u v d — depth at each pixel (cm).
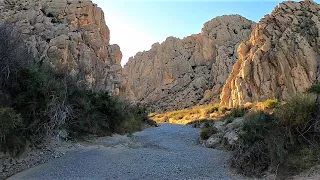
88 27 3822
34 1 3625
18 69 1602
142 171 1284
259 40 4622
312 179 1067
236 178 1201
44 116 1623
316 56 3959
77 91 2020
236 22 8662
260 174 1197
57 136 1662
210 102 6650
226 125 2094
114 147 1786
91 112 2031
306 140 1252
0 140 1312
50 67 1998
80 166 1369
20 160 1375
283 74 3981
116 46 4325
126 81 4088
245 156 1280
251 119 1494
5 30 1617
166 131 2566
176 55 8838
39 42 2884
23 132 1481
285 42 4166
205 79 7700
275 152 1216
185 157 1528
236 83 4403
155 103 7706
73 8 3800
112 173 1264
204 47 8462
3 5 3416
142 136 2244
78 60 3083
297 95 1380
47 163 1426
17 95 1568
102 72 3472
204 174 1248
